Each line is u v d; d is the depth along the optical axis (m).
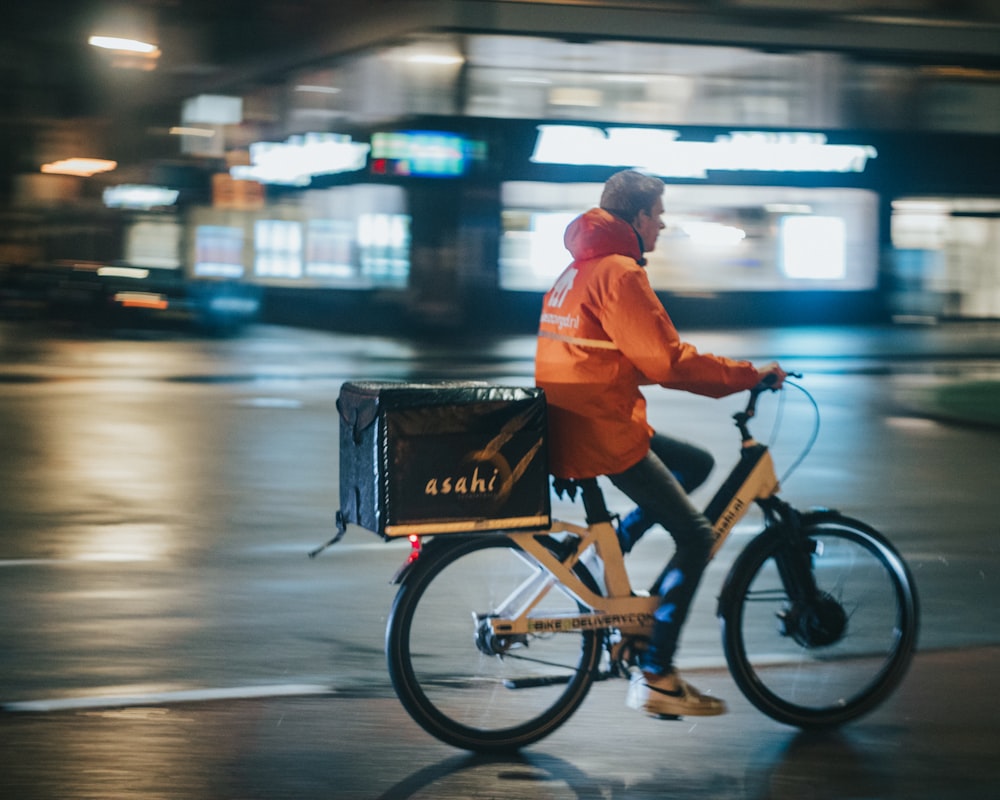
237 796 4.27
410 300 29.36
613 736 4.88
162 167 34.94
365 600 6.90
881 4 29.25
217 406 15.53
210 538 8.42
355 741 4.79
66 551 7.99
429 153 28.58
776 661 5.02
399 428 4.36
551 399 4.65
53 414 14.59
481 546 4.64
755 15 28.31
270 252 32.62
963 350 25.20
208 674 5.58
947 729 4.96
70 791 4.27
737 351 24.09
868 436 13.58
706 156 29.98
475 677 4.71
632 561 7.77
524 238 29.58
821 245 32.06
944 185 31.95
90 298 27.59
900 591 5.02
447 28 27.38
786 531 4.90
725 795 4.34
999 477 11.14
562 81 28.55
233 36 32.25
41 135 36.94
